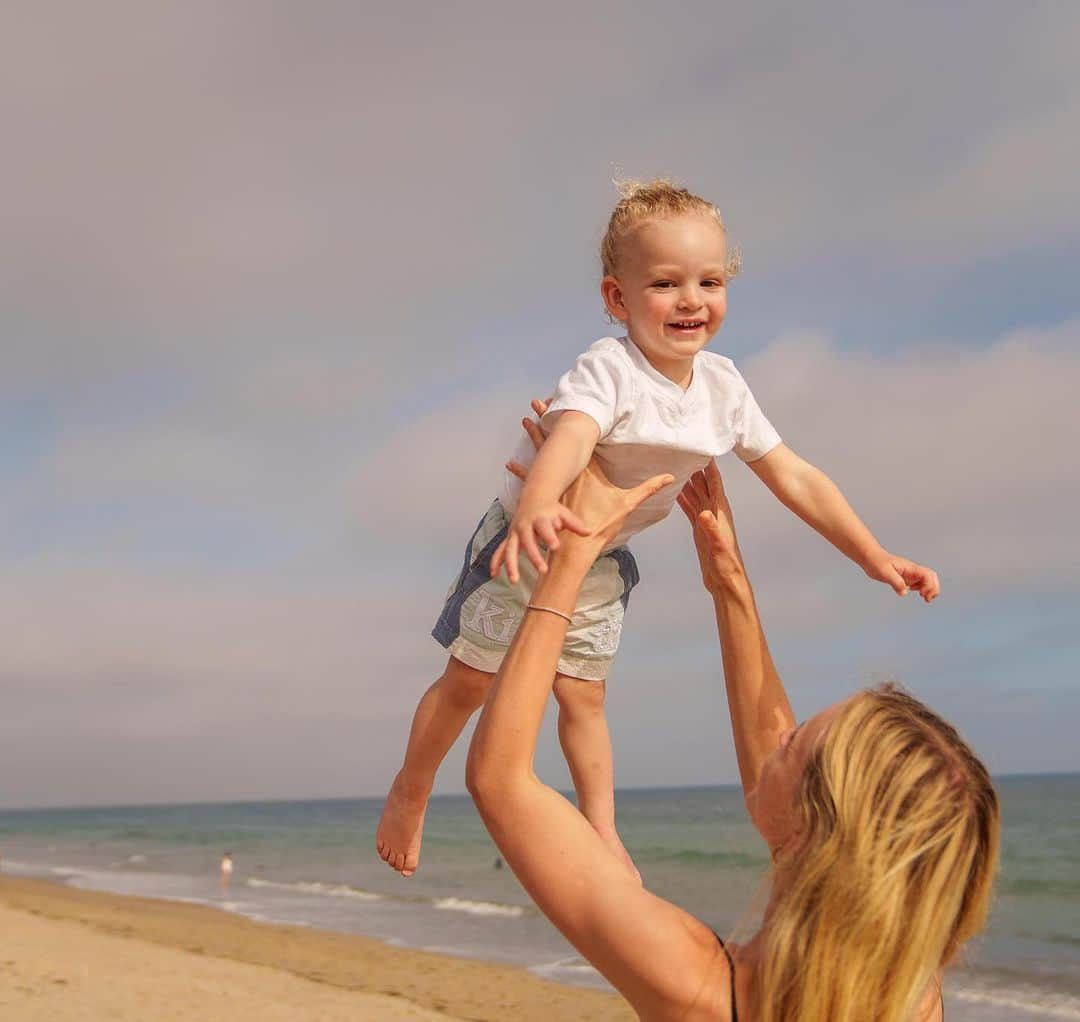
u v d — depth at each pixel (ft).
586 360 8.35
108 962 46.29
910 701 5.74
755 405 8.93
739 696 7.07
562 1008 41.29
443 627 9.67
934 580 8.24
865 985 4.94
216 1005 38.96
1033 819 161.68
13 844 202.08
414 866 9.89
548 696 5.75
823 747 5.41
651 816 212.84
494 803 5.58
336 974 47.60
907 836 5.07
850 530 8.66
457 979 47.01
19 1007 36.22
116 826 303.68
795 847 5.39
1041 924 61.98
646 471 8.46
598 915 5.35
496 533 9.29
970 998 42.98
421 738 9.64
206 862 137.08
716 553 7.07
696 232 8.16
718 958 5.30
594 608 9.62
